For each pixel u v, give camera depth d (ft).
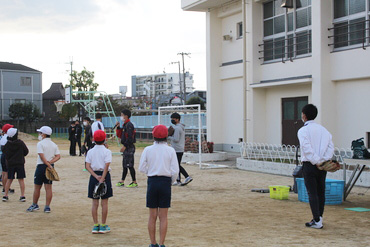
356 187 38.78
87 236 22.26
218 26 73.67
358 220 25.77
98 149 23.20
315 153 23.32
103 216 22.95
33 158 70.85
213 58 73.36
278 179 44.27
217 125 73.82
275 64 61.72
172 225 24.61
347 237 21.74
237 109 70.59
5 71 185.88
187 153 62.90
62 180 44.50
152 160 19.27
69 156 75.00
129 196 34.78
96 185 22.63
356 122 50.96
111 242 21.04
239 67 69.00
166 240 21.26
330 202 31.12
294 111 60.54
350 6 51.34
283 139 62.44
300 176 33.47
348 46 51.49
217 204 31.12
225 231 23.11
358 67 49.60
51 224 25.07
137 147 99.86
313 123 24.30
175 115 40.22
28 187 39.52
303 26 58.29
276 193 33.19
